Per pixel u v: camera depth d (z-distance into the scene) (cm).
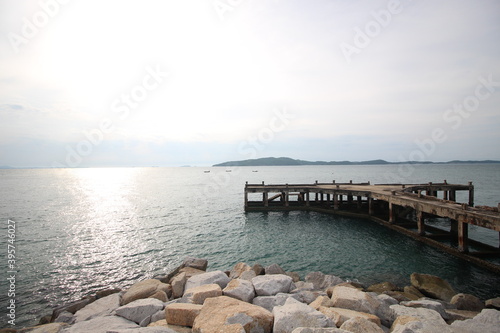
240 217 3409
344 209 3469
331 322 690
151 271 1767
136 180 13088
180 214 3662
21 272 1741
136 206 4419
